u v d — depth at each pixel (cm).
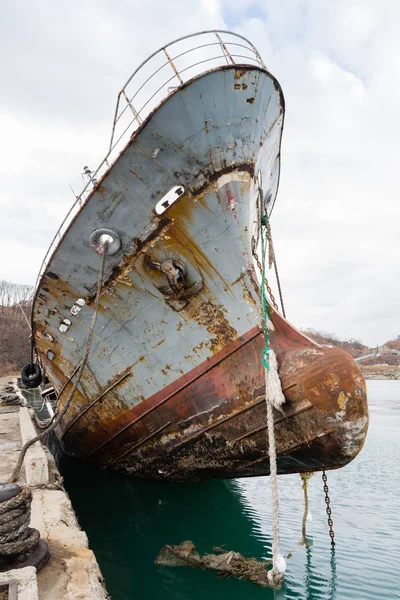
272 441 457
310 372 485
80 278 580
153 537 571
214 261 549
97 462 760
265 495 811
